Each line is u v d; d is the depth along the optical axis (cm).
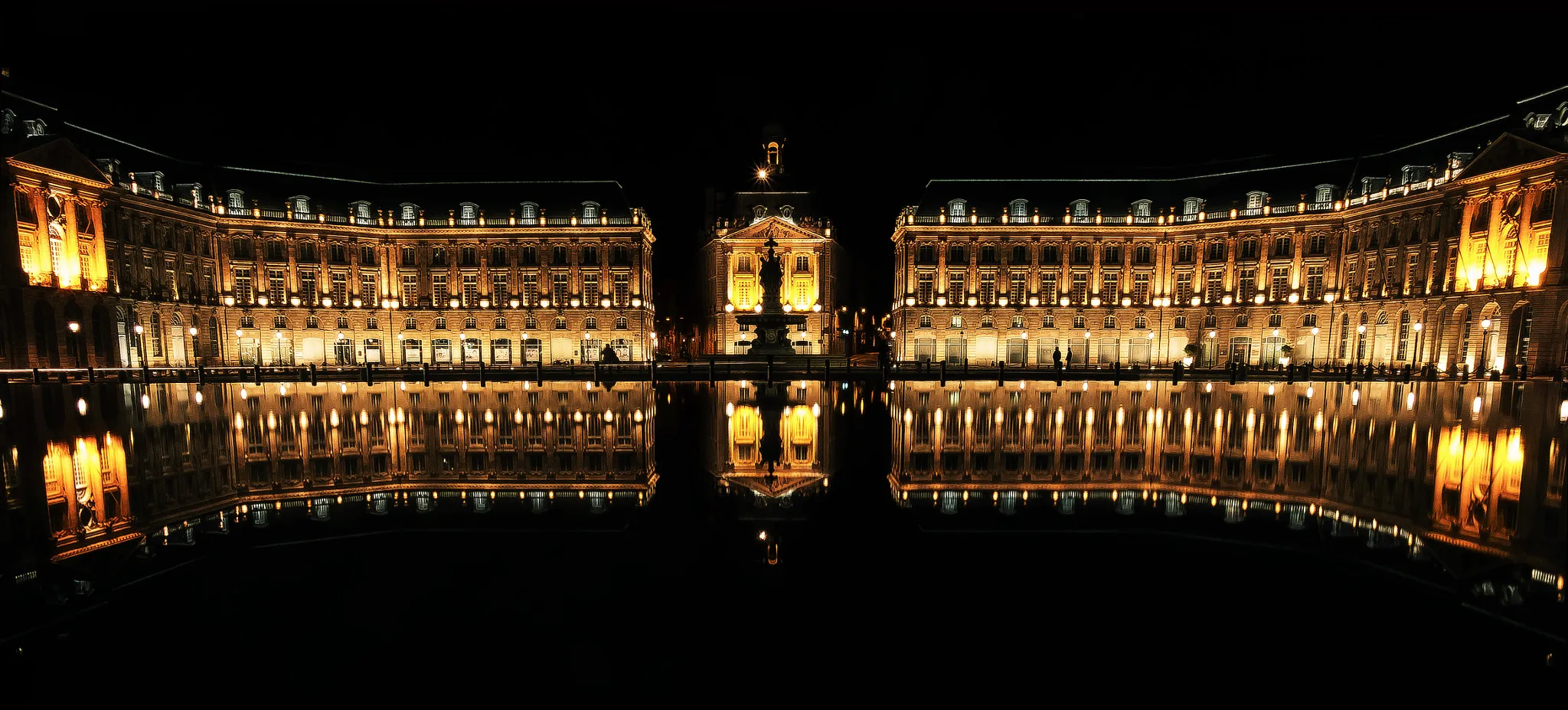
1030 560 732
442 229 6656
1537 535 854
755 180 8388
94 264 4816
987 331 6706
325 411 2450
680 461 1401
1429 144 5406
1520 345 4416
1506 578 684
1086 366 6400
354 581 675
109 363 4878
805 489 1116
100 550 788
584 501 1033
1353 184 5806
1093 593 644
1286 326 6097
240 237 6088
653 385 3825
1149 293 6600
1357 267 5691
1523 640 534
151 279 5334
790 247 7288
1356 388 3691
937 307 6712
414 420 2142
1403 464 1388
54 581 680
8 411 2408
